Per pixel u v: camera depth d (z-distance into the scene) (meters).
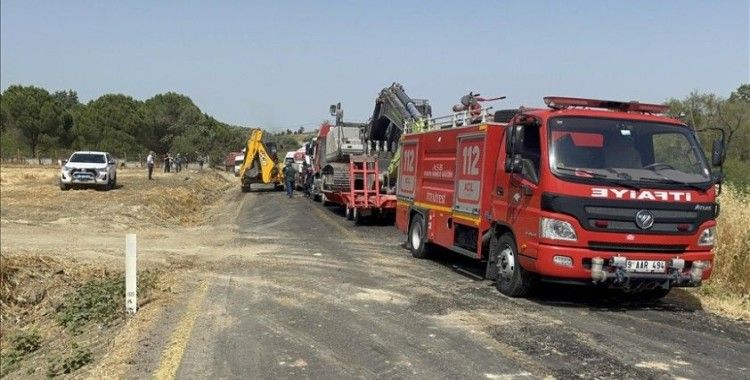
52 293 11.45
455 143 11.52
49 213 21.25
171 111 83.12
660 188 8.30
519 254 8.97
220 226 20.52
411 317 8.37
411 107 19.92
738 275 10.33
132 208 22.70
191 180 42.56
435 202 12.54
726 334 7.69
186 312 8.84
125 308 9.33
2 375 8.12
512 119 9.34
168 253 14.38
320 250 14.91
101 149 74.38
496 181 9.95
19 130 68.56
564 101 8.97
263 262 13.16
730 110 30.27
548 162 8.37
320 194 27.88
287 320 8.33
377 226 20.19
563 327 7.84
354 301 9.39
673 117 9.30
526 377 6.05
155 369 6.47
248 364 6.57
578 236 8.16
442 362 6.52
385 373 6.23
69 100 132.00
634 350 6.92
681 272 8.35
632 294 9.70
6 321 10.54
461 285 10.55
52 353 8.45
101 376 6.43
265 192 37.75
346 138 23.86
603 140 8.59
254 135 38.06
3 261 12.09
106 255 13.95
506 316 8.38
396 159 20.05
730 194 12.16
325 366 6.47
